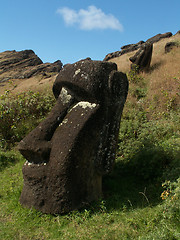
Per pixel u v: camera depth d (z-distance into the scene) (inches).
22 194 147.3
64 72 153.9
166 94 329.1
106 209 136.3
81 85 140.9
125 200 146.3
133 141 242.8
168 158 176.6
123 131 264.1
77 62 149.0
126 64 581.3
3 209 148.3
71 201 133.9
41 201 136.6
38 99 347.3
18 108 314.8
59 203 133.4
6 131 285.0
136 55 482.6
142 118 298.7
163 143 215.6
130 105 343.9
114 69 147.6
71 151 131.9
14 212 142.3
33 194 139.2
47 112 337.7
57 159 134.1
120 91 145.3
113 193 157.2
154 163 174.9
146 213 126.3
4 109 288.7
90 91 137.7
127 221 121.3
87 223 126.3
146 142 218.8
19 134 283.9
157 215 119.5
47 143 139.3
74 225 125.6
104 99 139.4
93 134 138.5
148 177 171.0
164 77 400.2
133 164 187.6
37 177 137.3
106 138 143.4
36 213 135.6
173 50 544.4
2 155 234.5
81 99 145.9
